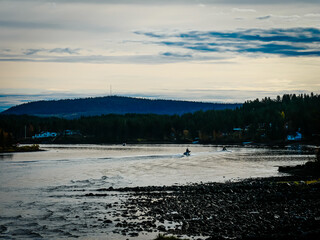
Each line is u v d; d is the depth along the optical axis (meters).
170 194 43.19
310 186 46.69
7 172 68.06
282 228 27.05
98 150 158.88
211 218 31.06
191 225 29.00
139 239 26.23
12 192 45.41
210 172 68.94
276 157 109.88
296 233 25.19
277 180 55.25
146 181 56.03
